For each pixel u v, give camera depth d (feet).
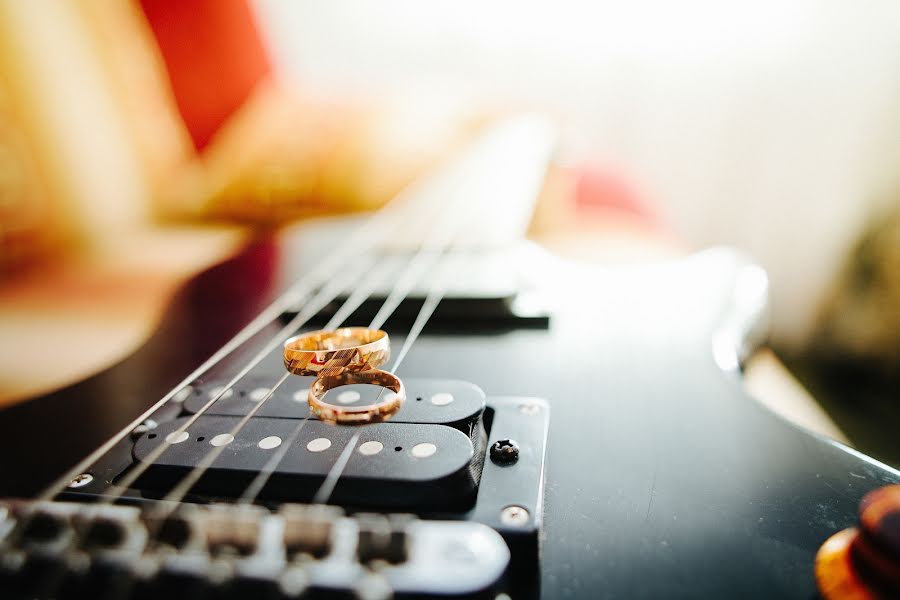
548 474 0.78
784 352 2.58
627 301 1.18
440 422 0.76
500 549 0.66
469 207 1.74
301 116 2.50
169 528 0.66
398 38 2.69
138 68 2.27
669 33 2.46
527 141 2.21
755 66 2.39
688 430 0.83
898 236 2.19
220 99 2.43
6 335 1.24
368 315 1.09
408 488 0.70
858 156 2.28
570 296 1.22
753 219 2.57
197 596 0.64
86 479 0.76
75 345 1.18
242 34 2.43
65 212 2.01
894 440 1.97
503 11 2.58
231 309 1.21
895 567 0.63
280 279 1.40
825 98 2.31
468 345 1.01
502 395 0.89
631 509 0.74
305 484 0.71
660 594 0.68
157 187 2.37
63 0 2.07
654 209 2.15
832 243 2.40
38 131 1.94
